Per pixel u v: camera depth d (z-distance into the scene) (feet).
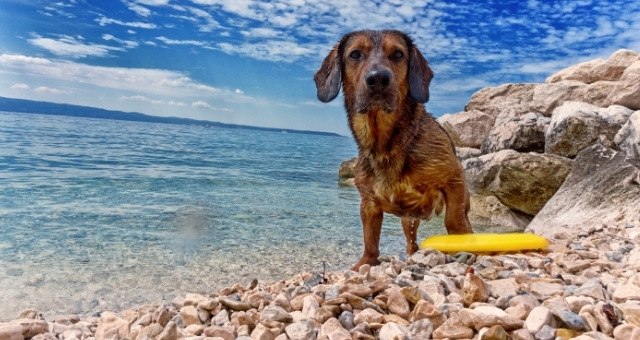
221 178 9.46
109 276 3.20
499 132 7.63
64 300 2.74
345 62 3.04
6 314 2.52
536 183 5.98
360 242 4.42
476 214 6.41
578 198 4.70
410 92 2.89
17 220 4.85
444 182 2.85
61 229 4.55
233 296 2.01
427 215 3.04
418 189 2.86
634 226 3.49
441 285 1.88
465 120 9.22
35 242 4.05
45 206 5.65
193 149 18.35
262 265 3.55
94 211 5.47
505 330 1.39
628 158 4.64
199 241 4.23
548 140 6.49
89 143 16.51
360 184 2.98
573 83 8.19
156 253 3.81
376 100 2.64
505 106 9.45
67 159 10.99
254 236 4.52
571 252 2.55
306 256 3.86
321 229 4.97
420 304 1.57
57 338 1.79
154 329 1.69
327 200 7.15
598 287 1.72
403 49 2.89
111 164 10.67
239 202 6.63
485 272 2.06
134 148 16.08
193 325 1.71
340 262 3.71
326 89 3.15
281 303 1.83
